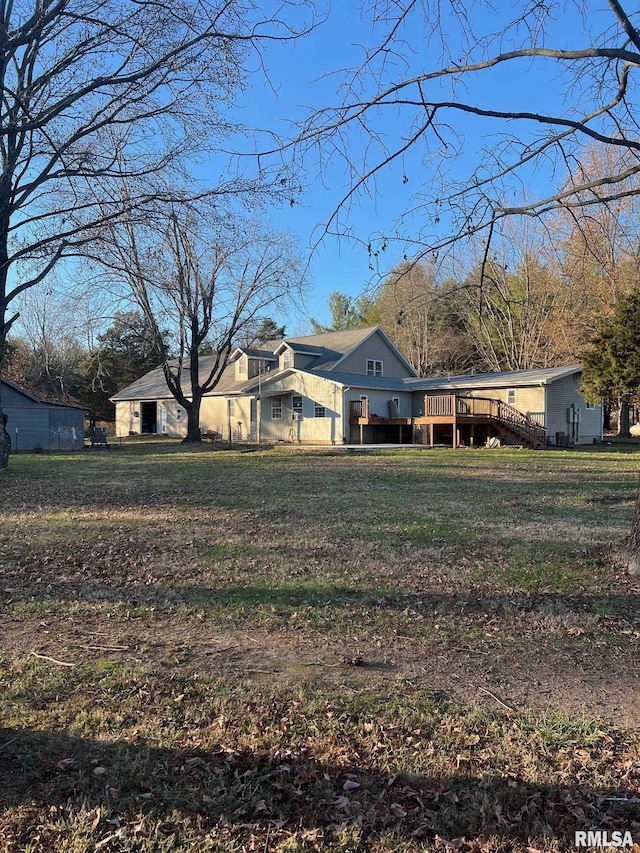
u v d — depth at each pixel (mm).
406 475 15758
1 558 6633
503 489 12680
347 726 3084
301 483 13969
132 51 6090
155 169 7793
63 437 28609
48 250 8977
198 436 31594
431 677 3656
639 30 4465
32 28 4777
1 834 2295
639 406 27219
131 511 9906
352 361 33406
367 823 2393
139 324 24953
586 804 2508
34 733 2998
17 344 42531
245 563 6340
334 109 4551
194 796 2541
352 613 4750
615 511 9703
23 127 4559
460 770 2730
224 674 3678
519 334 32438
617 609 4848
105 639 4250
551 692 3469
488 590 5383
